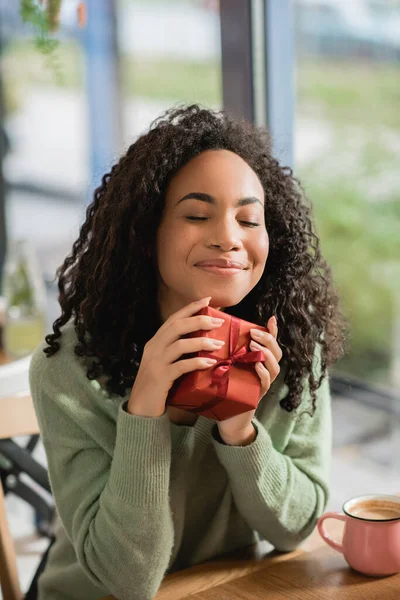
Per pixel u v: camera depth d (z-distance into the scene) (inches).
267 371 36.3
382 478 101.0
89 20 129.6
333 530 44.8
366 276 108.3
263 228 39.1
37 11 70.9
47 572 47.8
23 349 79.4
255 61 82.7
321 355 46.8
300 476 44.0
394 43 100.9
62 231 140.5
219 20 83.8
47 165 138.7
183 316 36.7
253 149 42.5
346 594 36.6
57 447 42.8
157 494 38.3
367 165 105.6
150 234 40.1
